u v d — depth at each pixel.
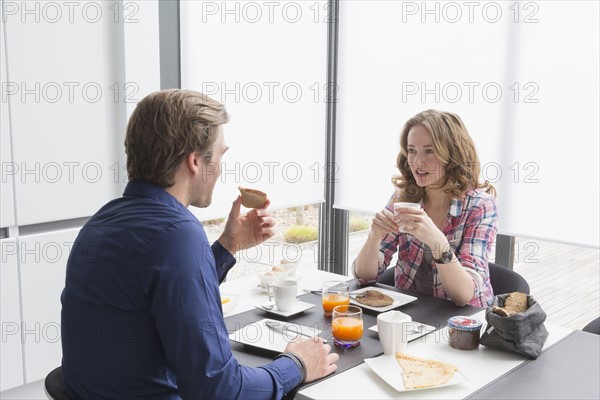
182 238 1.17
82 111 2.56
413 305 1.84
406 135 2.18
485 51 2.86
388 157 3.33
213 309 1.17
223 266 1.64
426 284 2.11
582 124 2.57
